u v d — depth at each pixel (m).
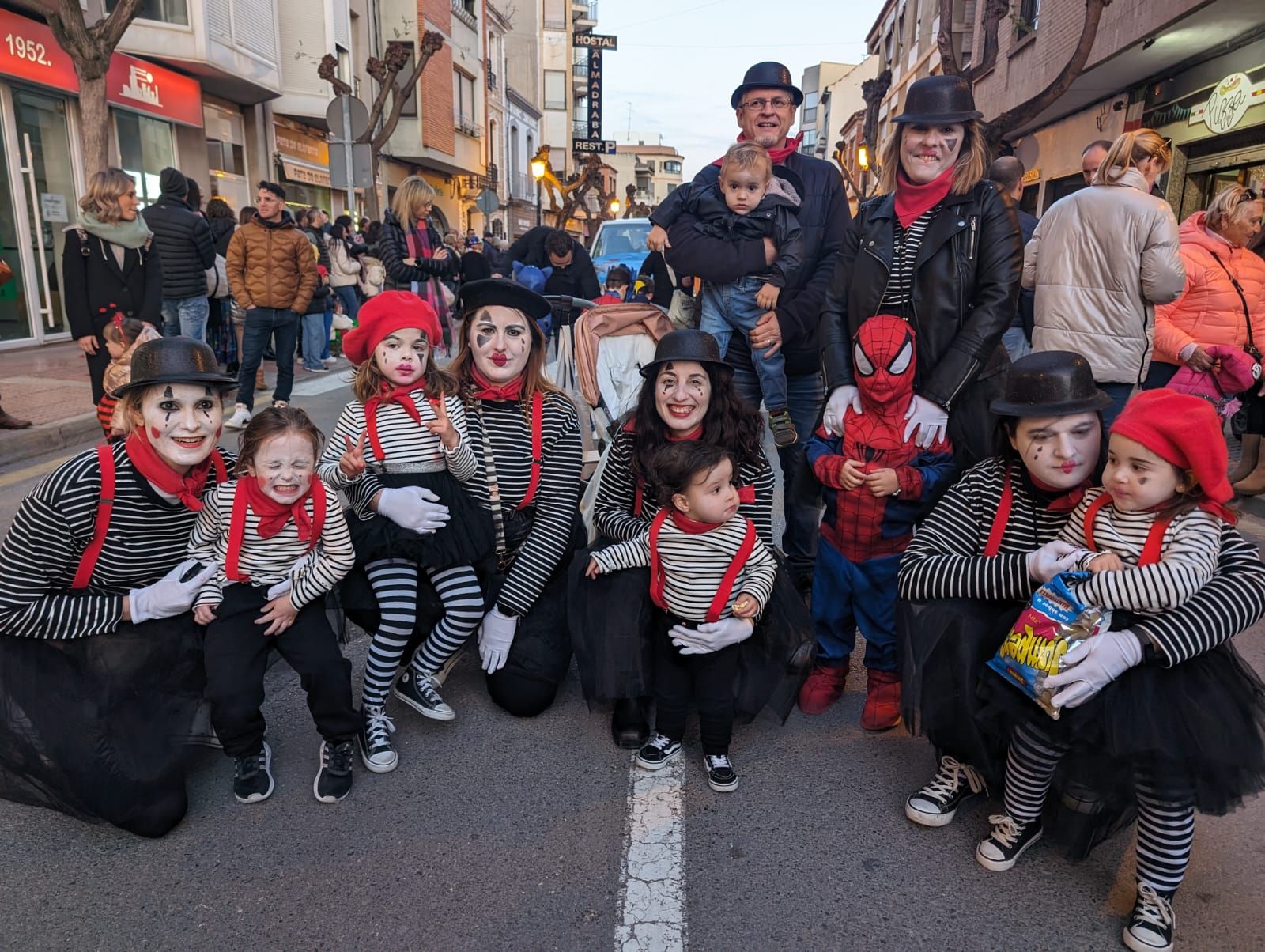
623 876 2.27
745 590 2.65
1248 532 4.96
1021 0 15.35
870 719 3.02
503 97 39.41
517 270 8.41
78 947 2.02
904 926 2.11
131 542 2.46
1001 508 2.45
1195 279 4.86
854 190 23.55
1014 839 2.31
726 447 2.87
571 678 3.40
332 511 2.54
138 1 8.27
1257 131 9.60
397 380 2.97
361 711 2.88
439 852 2.36
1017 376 2.32
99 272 6.37
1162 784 2.00
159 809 2.38
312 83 18.58
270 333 7.73
